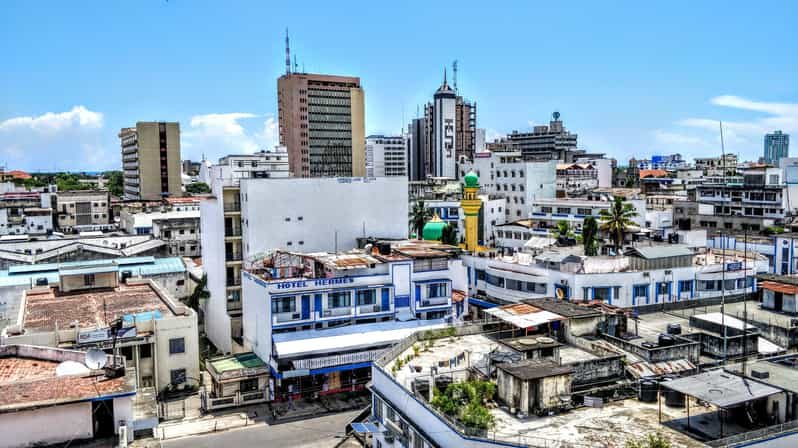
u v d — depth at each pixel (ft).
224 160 430.61
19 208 522.88
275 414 210.18
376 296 231.91
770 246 306.14
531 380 120.06
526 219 467.11
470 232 351.87
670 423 117.60
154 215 479.41
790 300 218.59
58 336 199.31
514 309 172.04
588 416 120.67
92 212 595.47
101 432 105.91
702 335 164.14
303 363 211.00
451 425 111.34
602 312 169.37
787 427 111.04
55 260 345.72
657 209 450.30
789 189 398.21
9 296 281.13
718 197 408.87
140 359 218.38
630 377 138.72
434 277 242.37
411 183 595.06
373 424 141.08
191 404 216.95
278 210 269.85
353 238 287.07
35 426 101.19
